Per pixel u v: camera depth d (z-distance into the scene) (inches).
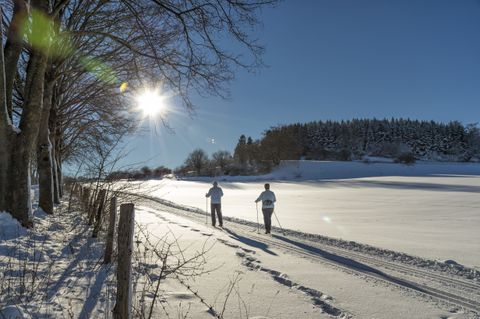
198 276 253.4
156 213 732.0
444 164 5236.2
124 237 149.3
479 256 350.0
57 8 339.9
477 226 576.4
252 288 229.6
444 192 1550.2
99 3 514.3
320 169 4256.9
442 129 6599.4
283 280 252.7
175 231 462.9
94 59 558.6
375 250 371.2
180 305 191.0
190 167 4414.4
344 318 188.2
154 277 239.1
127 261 147.7
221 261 303.7
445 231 524.4
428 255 354.3
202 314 182.5
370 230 538.6
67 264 245.0
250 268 283.9
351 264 313.1
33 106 322.3
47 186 480.7
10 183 313.9
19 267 215.0
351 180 2960.1
